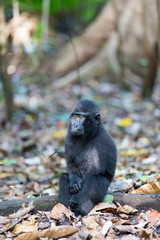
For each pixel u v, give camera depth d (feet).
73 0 79.46
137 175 30.04
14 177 34.22
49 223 22.44
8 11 79.66
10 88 51.96
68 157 26.27
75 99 61.82
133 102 59.47
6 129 50.21
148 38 55.98
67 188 25.21
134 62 70.59
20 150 42.01
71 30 81.20
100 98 61.41
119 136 45.14
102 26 71.87
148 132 45.73
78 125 24.98
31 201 24.44
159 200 24.07
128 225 21.83
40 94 64.59
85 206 24.00
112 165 25.35
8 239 20.85
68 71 72.02
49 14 80.64
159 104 57.98
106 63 70.13
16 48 75.92
